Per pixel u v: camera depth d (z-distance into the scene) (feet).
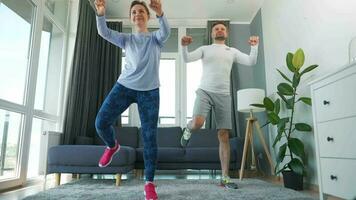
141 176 10.77
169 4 13.74
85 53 12.41
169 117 14.46
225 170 7.52
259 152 12.90
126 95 5.39
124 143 12.59
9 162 8.30
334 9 7.43
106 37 5.61
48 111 11.25
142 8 6.02
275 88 11.57
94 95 13.23
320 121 5.33
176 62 15.02
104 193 6.43
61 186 7.72
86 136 12.22
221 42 8.14
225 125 7.48
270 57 12.23
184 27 15.40
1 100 7.55
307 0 8.87
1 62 8.03
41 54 10.73
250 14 14.73
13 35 8.61
